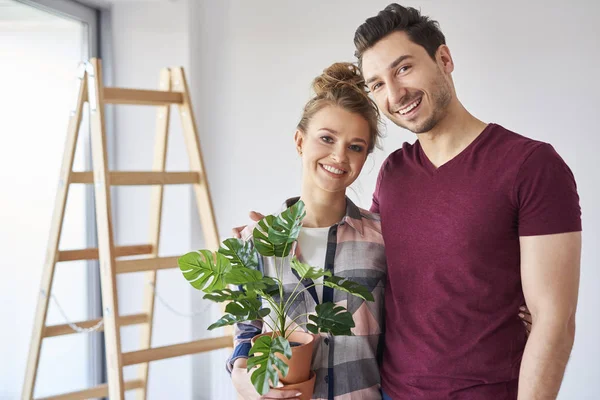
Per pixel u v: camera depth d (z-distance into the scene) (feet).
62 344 10.73
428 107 5.54
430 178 5.71
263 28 11.30
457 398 5.39
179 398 11.61
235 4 11.42
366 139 5.78
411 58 5.49
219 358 11.53
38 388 10.27
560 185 5.08
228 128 11.60
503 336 5.39
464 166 5.51
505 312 5.40
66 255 8.73
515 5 9.92
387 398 5.80
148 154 11.45
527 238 5.16
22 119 9.63
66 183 8.60
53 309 10.49
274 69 11.29
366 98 5.78
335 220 6.06
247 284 5.05
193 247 11.47
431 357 5.48
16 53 9.48
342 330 5.10
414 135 10.46
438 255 5.53
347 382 5.72
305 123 5.83
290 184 11.30
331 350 5.73
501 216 5.31
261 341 4.94
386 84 5.58
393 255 5.83
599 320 9.73
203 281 5.45
